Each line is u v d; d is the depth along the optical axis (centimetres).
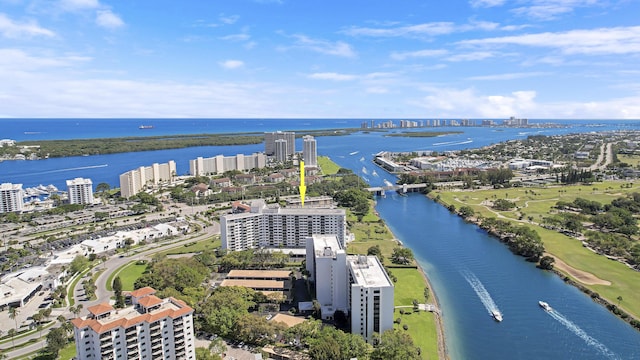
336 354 19500
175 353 19075
